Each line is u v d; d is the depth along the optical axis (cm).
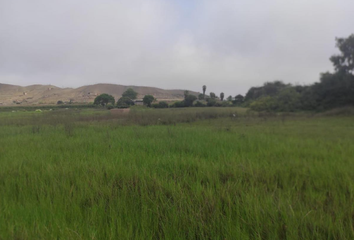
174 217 233
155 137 760
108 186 318
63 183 329
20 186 326
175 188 307
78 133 898
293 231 211
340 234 208
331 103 2198
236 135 797
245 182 337
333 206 266
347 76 2186
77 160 458
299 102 2336
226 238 201
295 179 360
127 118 1805
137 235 208
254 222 226
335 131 941
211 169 397
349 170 390
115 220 234
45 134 895
